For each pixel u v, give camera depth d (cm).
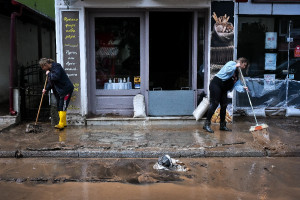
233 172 491
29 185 440
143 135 661
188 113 784
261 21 833
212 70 758
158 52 786
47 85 704
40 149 561
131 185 441
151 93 775
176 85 796
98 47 779
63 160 541
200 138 639
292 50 848
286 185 444
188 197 405
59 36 731
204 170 499
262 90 850
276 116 853
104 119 750
